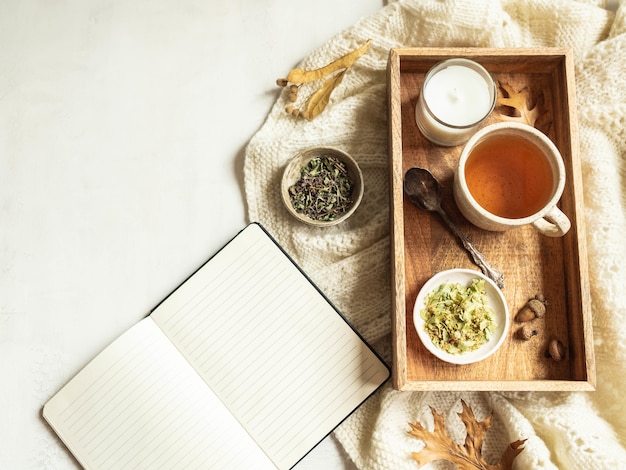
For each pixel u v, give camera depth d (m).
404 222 0.76
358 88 0.84
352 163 0.80
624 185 0.80
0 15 0.86
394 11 0.81
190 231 0.84
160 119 0.85
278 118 0.84
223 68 0.85
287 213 0.82
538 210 0.72
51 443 0.81
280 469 0.79
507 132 0.72
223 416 0.79
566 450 0.75
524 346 0.75
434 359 0.74
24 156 0.85
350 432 0.80
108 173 0.85
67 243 0.84
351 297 0.81
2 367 0.82
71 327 0.83
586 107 0.79
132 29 0.86
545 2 0.80
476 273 0.73
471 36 0.81
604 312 0.77
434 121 0.73
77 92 0.85
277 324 0.80
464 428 0.80
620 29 0.80
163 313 0.80
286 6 0.86
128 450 0.79
